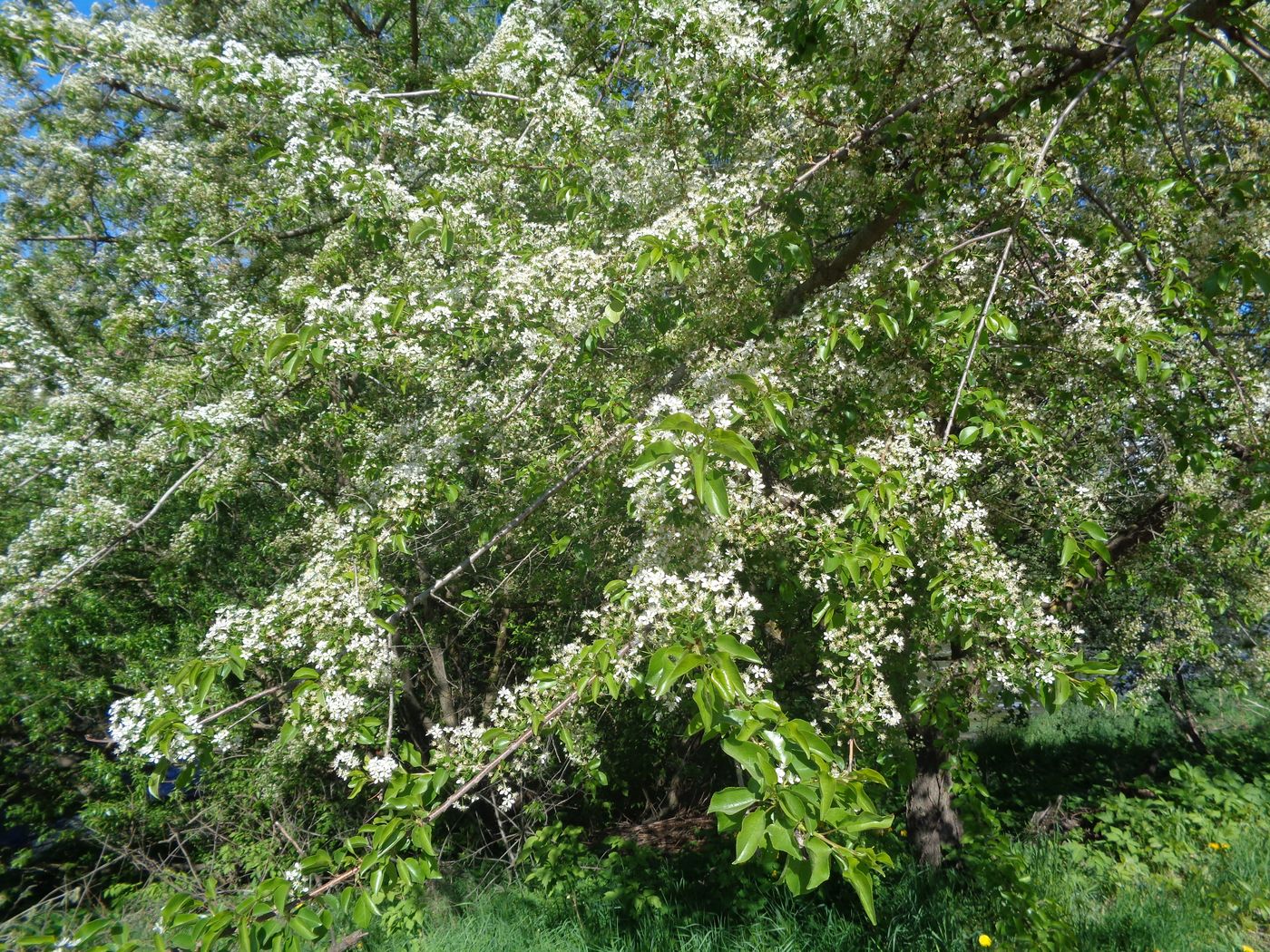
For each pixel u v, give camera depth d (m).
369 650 2.75
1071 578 4.13
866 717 2.37
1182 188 2.90
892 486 2.15
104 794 7.61
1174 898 4.98
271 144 3.33
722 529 2.46
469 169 3.93
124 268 5.66
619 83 4.86
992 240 2.94
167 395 5.04
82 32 4.28
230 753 6.10
